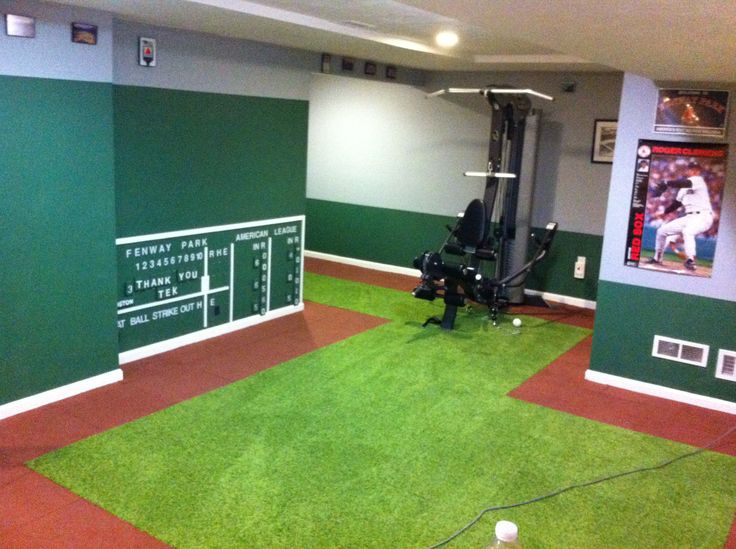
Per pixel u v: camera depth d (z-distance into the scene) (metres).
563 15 2.44
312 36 5.36
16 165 4.01
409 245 8.66
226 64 5.60
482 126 7.90
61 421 4.17
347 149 8.95
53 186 4.23
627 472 3.87
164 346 5.49
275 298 6.56
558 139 7.43
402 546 3.09
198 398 4.61
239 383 4.91
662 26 2.49
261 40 5.70
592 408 4.77
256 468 3.71
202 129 5.50
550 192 7.56
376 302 7.31
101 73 4.38
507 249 7.36
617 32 2.73
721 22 2.31
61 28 4.10
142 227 5.15
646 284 4.99
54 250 4.30
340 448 3.99
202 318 5.80
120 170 4.91
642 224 4.94
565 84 7.29
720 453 4.16
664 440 4.31
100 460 3.72
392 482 3.63
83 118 4.32
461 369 5.39
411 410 4.57
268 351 5.62
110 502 3.33
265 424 4.25
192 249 5.60
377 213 8.84
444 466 3.83
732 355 4.73
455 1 2.29
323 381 5.02
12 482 3.47
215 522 3.21
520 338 6.26
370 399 4.72
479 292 6.47
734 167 4.57
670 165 4.78
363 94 8.68
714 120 4.59
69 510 3.25
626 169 4.95
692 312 4.84
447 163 8.22
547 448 4.12
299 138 6.48
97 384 4.71
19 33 3.88
